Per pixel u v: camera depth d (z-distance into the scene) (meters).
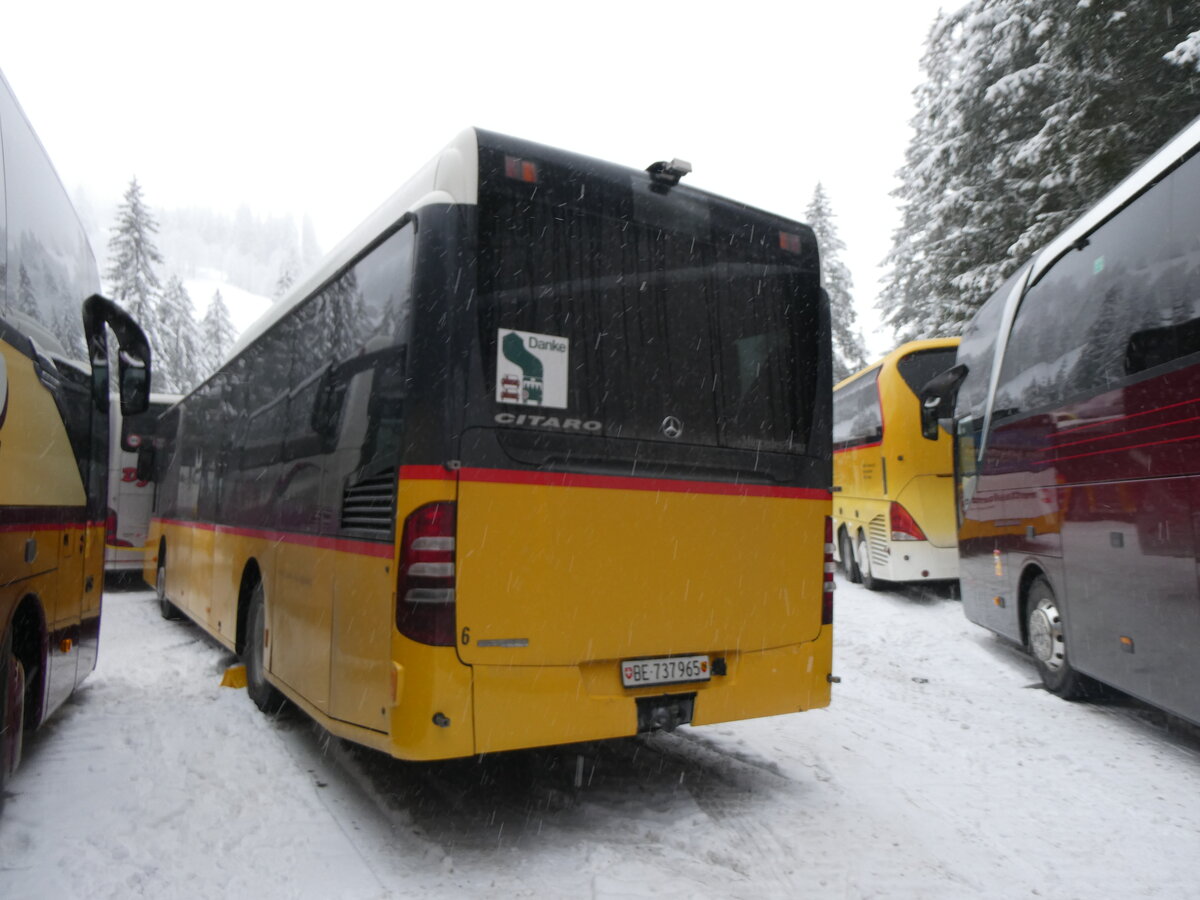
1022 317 7.77
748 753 5.78
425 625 3.96
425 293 4.15
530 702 4.11
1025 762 5.60
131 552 15.99
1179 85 14.64
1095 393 6.33
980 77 18.02
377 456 4.42
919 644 9.62
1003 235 18.31
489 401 4.13
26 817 4.47
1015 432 7.84
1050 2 15.66
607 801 4.86
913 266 23.41
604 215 4.57
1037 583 7.54
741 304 4.96
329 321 5.43
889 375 12.25
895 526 12.00
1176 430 5.32
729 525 4.76
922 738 6.14
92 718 6.48
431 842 4.26
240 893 3.67
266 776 5.18
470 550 4.02
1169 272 5.40
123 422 15.64
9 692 4.45
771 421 4.99
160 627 11.30
